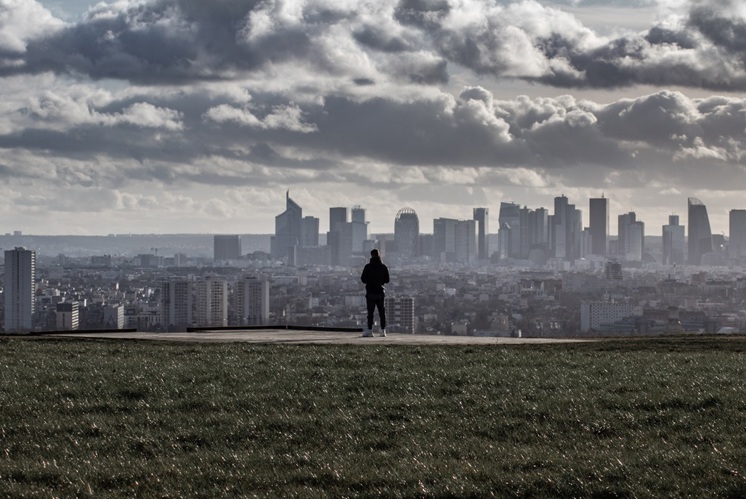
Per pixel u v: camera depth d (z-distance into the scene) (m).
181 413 17.59
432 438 15.84
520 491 12.88
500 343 30.05
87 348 27.47
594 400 18.23
